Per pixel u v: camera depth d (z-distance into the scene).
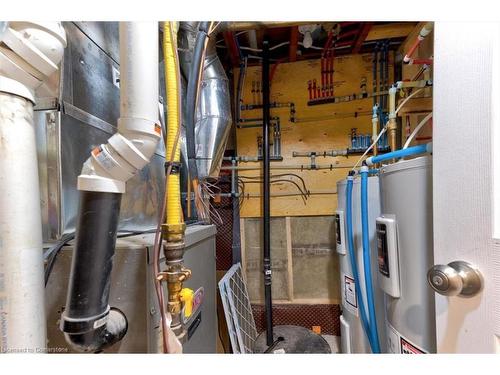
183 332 0.52
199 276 0.86
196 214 1.19
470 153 0.47
